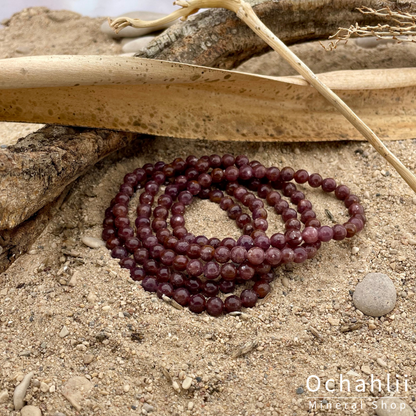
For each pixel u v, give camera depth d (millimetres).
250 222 278
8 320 252
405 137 306
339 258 273
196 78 272
